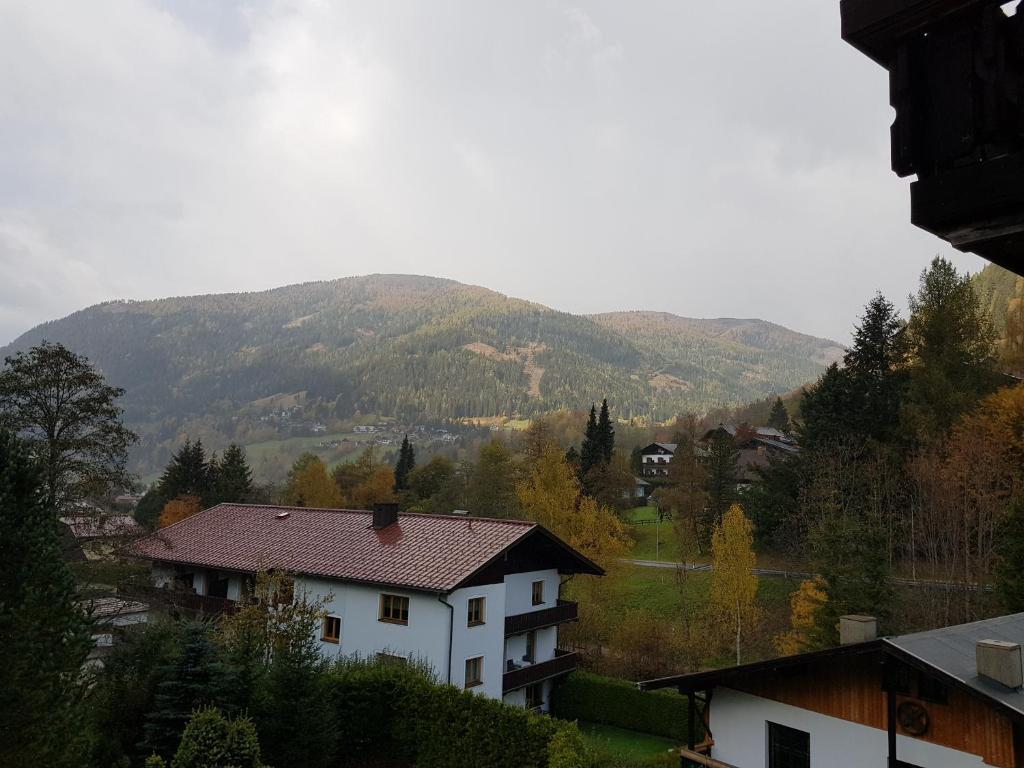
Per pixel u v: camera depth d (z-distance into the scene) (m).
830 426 44.62
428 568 25.39
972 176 3.02
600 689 28.97
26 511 10.20
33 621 9.63
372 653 25.30
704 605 41.16
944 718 12.02
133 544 26.52
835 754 13.55
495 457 62.09
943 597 33.06
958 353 41.91
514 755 16.62
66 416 24.25
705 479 56.41
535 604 29.48
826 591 29.41
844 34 3.33
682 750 15.10
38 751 9.48
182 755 13.35
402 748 18.92
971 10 3.02
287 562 28.48
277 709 16.16
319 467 70.00
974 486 33.56
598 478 63.72
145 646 16.48
